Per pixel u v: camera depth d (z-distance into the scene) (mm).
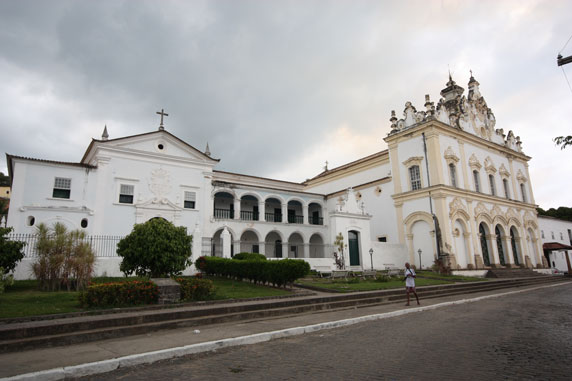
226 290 13688
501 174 35281
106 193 22781
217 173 34906
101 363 5469
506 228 33188
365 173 35750
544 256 37562
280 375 5090
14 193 20266
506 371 5055
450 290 17578
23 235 17625
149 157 24781
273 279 14758
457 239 27141
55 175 21609
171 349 6305
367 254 26875
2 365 5480
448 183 28031
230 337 7402
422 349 6453
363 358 5906
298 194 34125
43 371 5047
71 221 21375
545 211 60375
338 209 26500
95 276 16469
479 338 7352
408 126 30516
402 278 21062
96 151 23422
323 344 7043
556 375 4848
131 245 12344
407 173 29562
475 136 32094
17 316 8039
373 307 12516
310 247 34844
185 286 11188
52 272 12391
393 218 30344
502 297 16531
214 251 28703
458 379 4746
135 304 10125
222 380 4930
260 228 30062
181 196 25656
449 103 33938
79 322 7527
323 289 15281
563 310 11695
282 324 9078
